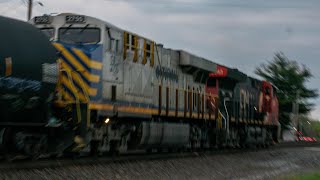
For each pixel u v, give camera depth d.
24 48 14.80
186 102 25.08
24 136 15.38
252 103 33.94
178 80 24.52
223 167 20.89
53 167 15.09
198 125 26.83
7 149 15.16
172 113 23.59
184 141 24.33
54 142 16.81
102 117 18.44
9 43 14.36
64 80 17.19
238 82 31.66
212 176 17.80
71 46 18.14
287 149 34.16
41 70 15.27
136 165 17.89
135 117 20.36
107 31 18.61
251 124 33.47
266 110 36.69
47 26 18.66
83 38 18.38
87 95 17.38
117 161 18.17
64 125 17.05
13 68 14.33
